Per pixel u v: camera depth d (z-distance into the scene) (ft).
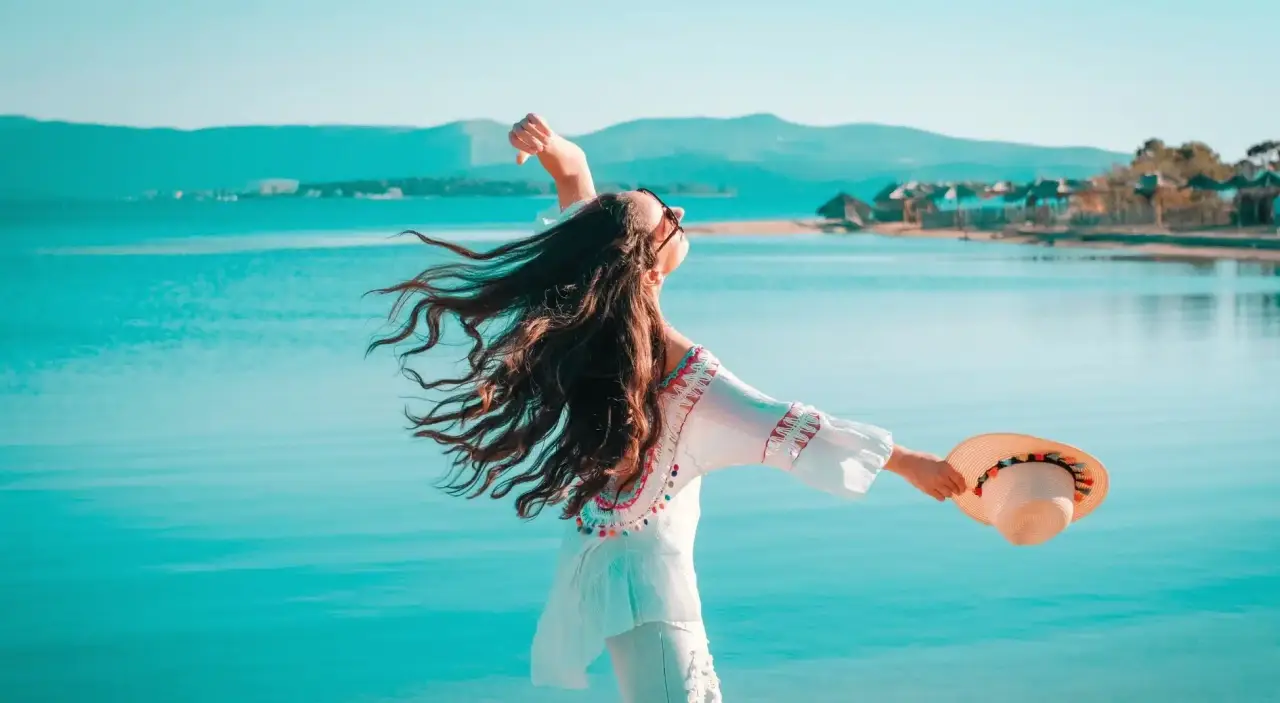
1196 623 17.13
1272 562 20.01
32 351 53.78
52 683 15.46
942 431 33.01
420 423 9.16
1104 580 19.11
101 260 146.00
